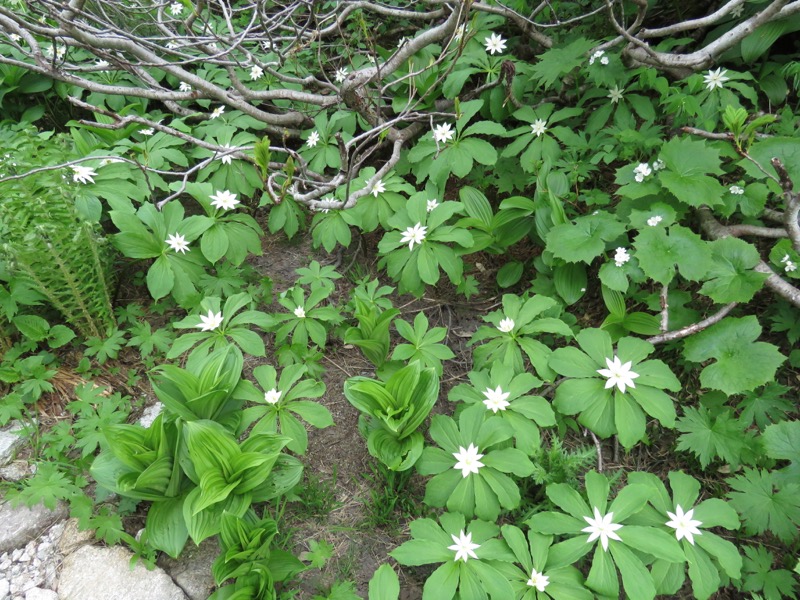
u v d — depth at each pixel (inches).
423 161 71.8
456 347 66.8
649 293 62.3
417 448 49.8
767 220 64.7
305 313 61.8
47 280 58.1
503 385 52.7
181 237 64.9
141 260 73.5
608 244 63.2
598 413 50.9
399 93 80.6
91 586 47.4
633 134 65.4
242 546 44.5
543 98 79.0
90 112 86.0
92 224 61.4
